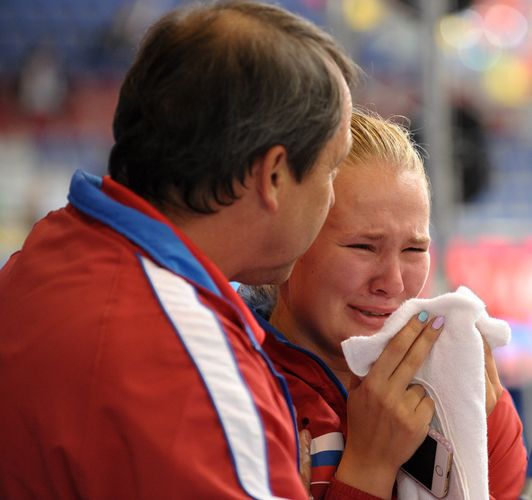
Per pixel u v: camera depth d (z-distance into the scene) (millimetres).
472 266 11133
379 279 3885
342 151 3352
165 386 2855
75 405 2896
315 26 3303
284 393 3219
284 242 3303
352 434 3689
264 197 3148
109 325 2945
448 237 9812
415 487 3740
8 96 18672
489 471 4062
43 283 3172
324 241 3861
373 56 18219
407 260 3953
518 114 18219
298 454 3260
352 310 3953
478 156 12383
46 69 18328
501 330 3824
